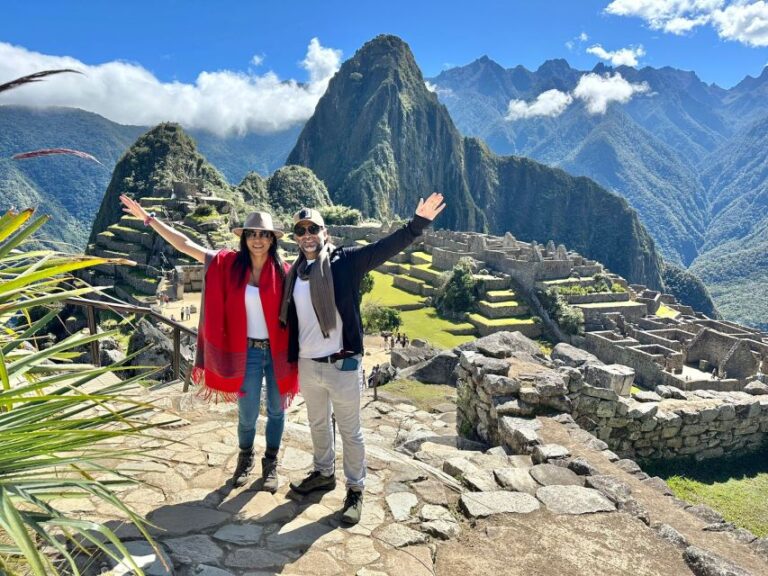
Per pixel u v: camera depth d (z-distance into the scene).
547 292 67.19
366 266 3.67
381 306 54.97
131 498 3.62
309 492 3.94
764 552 4.48
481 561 3.54
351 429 3.71
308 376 3.69
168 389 5.71
